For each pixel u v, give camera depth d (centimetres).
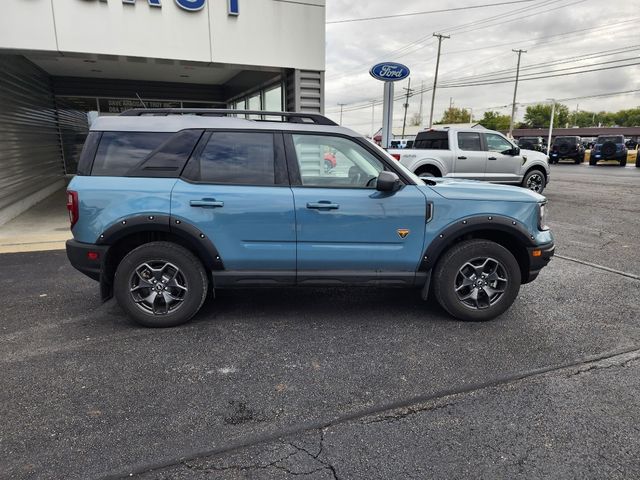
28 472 225
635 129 7794
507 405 284
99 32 722
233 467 230
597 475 225
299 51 849
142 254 378
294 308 443
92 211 368
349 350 356
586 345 366
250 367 329
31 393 293
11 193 911
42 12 693
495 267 405
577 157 2983
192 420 267
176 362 335
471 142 1134
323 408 281
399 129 7256
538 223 404
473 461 235
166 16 752
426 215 387
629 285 516
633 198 1220
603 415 274
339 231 383
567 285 516
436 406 283
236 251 380
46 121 1241
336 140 391
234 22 796
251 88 1184
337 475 225
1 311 433
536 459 237
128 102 1368
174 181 375
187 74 1222
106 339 372
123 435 253
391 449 244
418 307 448
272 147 384
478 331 392
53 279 530
